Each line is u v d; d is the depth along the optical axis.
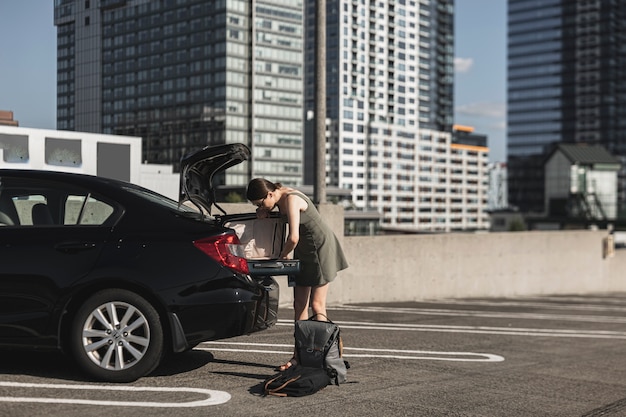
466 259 13.91
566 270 16.73
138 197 4.91
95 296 4.61
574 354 7.89
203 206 5.51
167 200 5.20
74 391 4.43
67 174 4.96
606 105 196.00
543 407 5.05
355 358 6.41
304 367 4.96
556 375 6.46
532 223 119.94
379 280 11.90
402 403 4.75
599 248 17.80
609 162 116.75
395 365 6.18
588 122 198.75
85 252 4.65
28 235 4.72
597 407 5.23
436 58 143.25
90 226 4.77
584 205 112.56
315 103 10.34
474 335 8.67
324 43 10.21
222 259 4.72
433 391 5.21
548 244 16.16
